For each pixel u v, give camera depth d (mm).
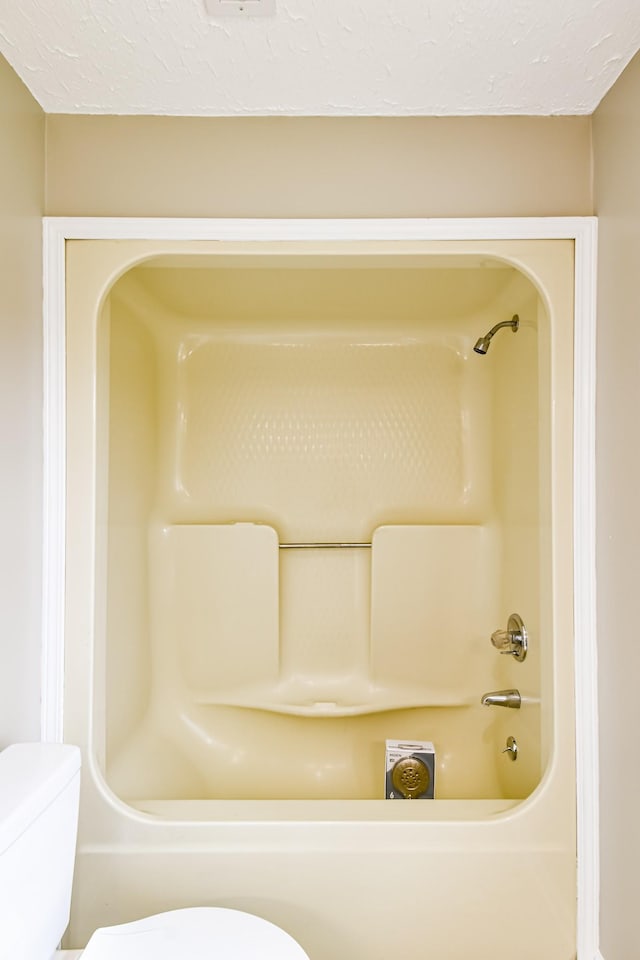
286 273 1714
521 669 1712
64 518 1368
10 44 1159
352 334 2115
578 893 1335
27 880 935
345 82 1277
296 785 1908
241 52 1182
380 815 1369
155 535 2020
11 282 1231
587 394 1365
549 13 1084
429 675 2023
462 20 1101
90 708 1363
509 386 1829
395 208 1405
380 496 2129
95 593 1392
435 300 1888
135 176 1397
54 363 1359
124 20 1095
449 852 1327
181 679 2004
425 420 2129
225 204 1399
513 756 1730
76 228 1371
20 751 1107
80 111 1383
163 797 1714
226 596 2039
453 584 2039
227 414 2129
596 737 1342
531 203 1405
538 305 1503
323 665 2082
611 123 1308
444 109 1383
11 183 1232
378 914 1324
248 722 2000
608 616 1303
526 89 1308
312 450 2135
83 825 1340
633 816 1192
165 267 1629
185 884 1325
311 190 1404
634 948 1187
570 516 1392
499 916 1332
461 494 2113
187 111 1384
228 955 1026
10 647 1218
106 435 1482
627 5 1067
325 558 2117
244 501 2121
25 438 1284
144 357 1940
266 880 1322
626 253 1241
